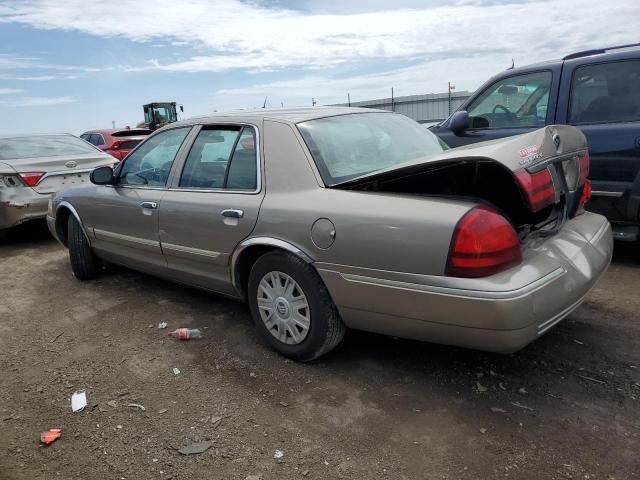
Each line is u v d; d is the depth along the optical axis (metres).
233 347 3.61
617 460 2.33
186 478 2.38
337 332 3.13
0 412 2.98
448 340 2.69
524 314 2.44
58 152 7.59
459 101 14.58
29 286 5.29
